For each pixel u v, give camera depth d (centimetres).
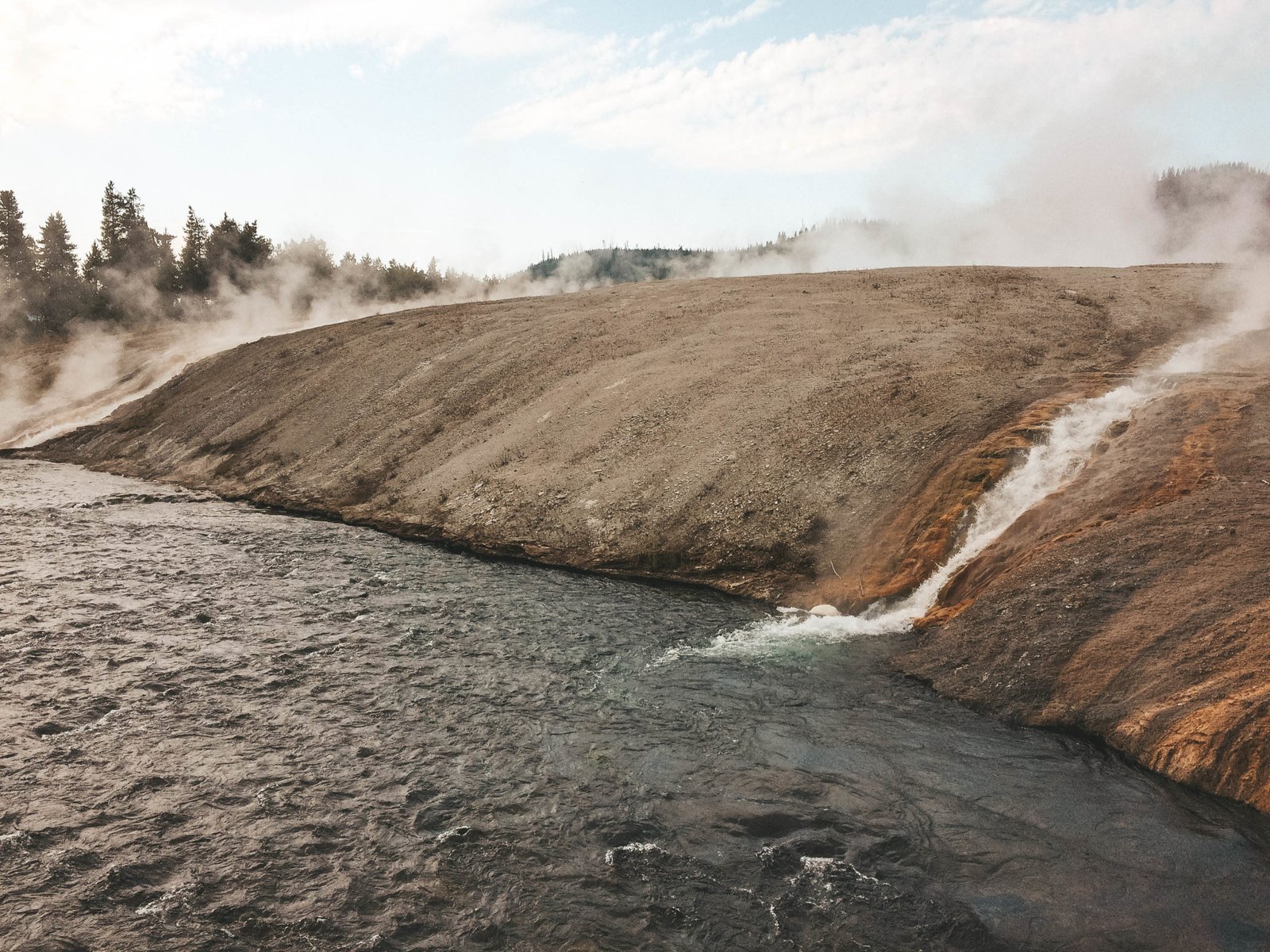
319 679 1204
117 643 1331
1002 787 907
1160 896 732
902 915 715
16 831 812
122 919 699
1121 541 1236
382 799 888
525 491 2155
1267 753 863
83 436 3975
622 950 675
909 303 2936
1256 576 1071
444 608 1546
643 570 1783
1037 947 676
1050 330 2455
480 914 716
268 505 2586
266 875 760
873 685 1180
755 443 2031
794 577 1628
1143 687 1008
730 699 1140
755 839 823
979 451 1656
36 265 8531
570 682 1199
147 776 923
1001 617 1215
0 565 1783
